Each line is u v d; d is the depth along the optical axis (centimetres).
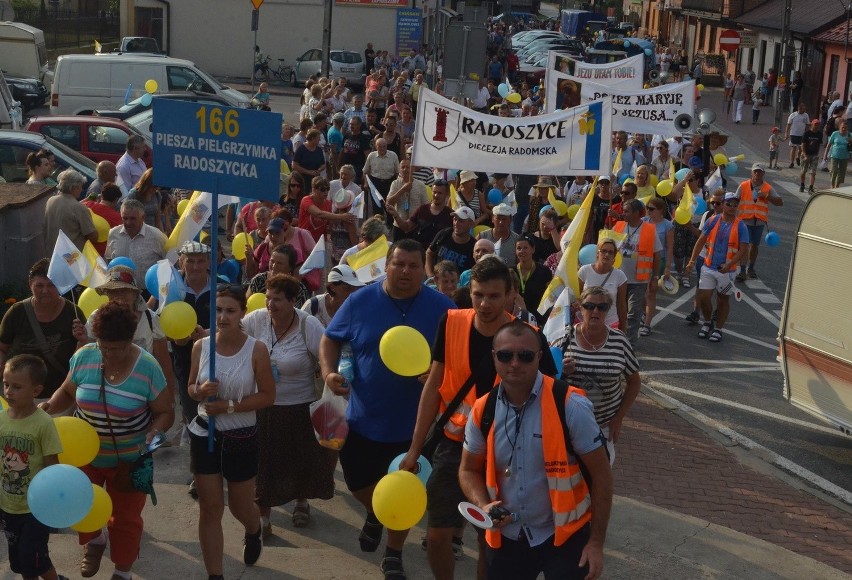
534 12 9488
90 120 1902
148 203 1200
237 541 714
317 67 4588
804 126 3309
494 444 504
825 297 1062
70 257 754
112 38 5262
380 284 663
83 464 586
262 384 622
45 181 1493
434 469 600
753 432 1102
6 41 3581
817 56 4369
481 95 3145
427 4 4653
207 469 622
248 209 1218
